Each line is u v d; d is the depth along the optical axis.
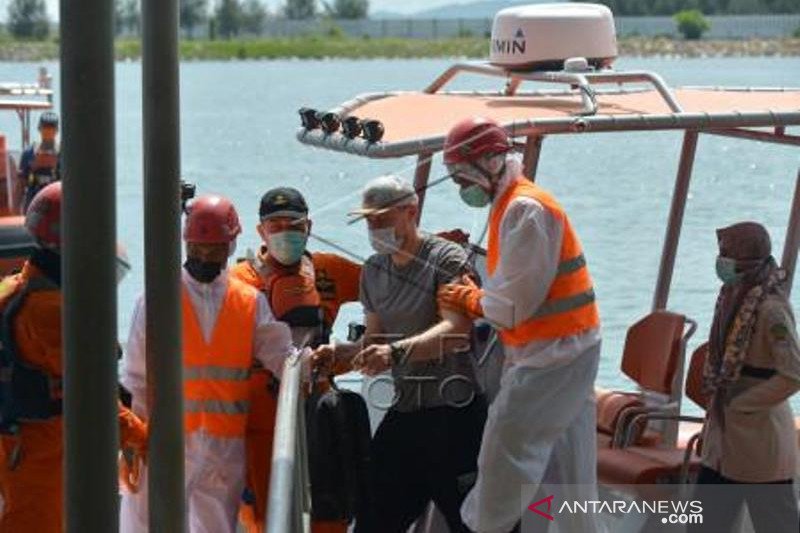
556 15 9.88
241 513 9.04
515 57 9.89
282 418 6.47
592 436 8.52
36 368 7.77
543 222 8.14
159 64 6.42
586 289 8.34
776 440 9.00
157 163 6.45
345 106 9.82
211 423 8.54
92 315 5.87
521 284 8.13
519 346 8.34
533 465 8.33
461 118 9.09
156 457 6.55
